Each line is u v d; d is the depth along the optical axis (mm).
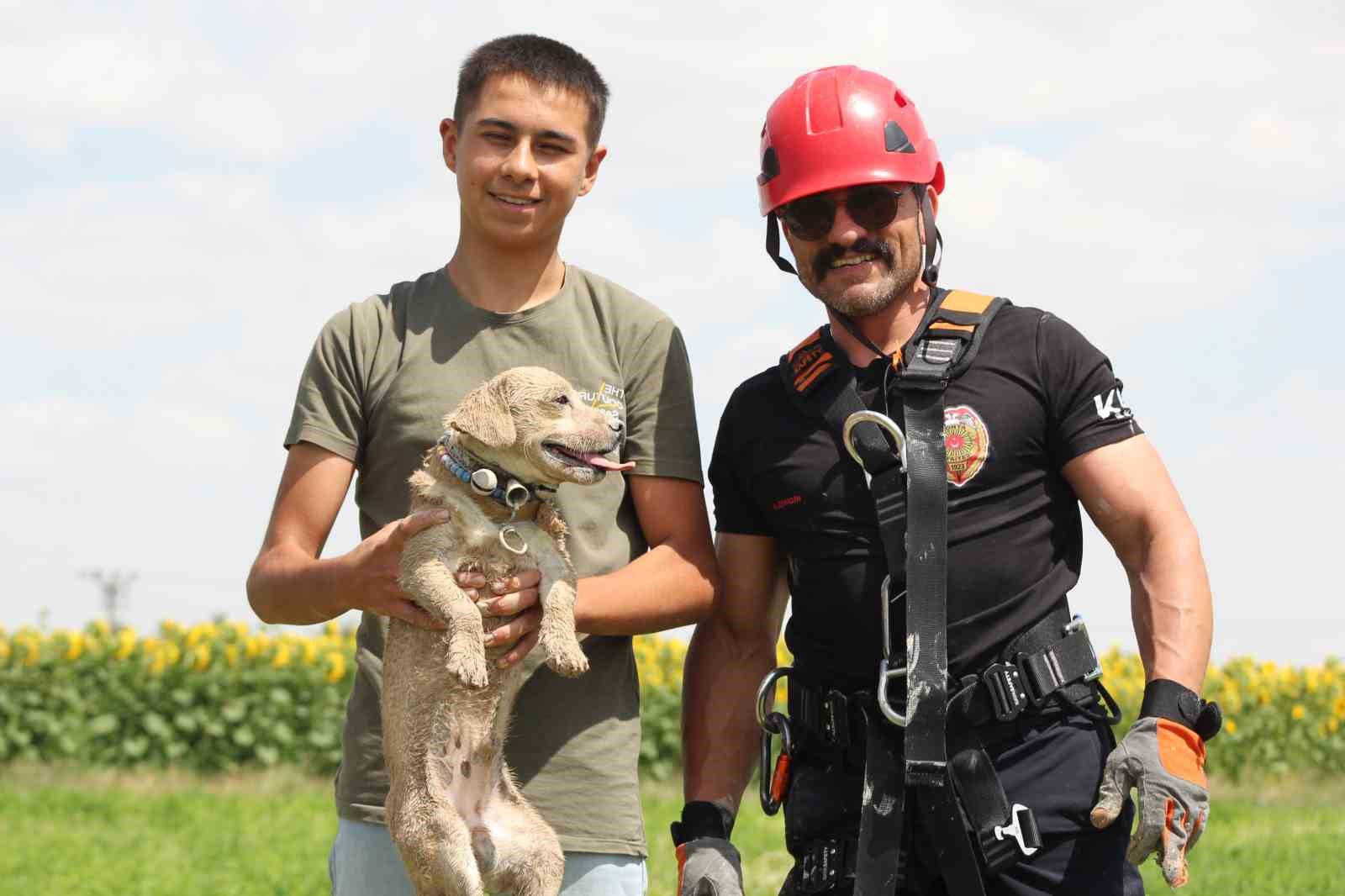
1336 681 16875
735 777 4258
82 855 10258
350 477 4328
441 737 4031
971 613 3773
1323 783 16344
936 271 4086
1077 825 3689
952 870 3639
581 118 4301
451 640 3863
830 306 4039
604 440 4074
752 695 4312
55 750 14586
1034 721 3748
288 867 10000
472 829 4012
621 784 4250
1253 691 16469
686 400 4418
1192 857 10430
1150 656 3707
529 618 4062
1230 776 16375
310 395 4312
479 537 4000
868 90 4098
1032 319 3945
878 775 3738
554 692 4215
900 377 3871
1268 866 10062
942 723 3625
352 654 15359
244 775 14688
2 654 14711
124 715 14742
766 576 4312
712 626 4387
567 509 4250
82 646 14883
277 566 4160
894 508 3822
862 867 3695
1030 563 3812
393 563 3949
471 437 4031
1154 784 3486
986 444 3812
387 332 4340
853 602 3887
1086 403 3854
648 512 4355
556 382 4066
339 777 4367
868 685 3879
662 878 9359
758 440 4109
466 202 4301
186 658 14883
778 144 4113
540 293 4367
